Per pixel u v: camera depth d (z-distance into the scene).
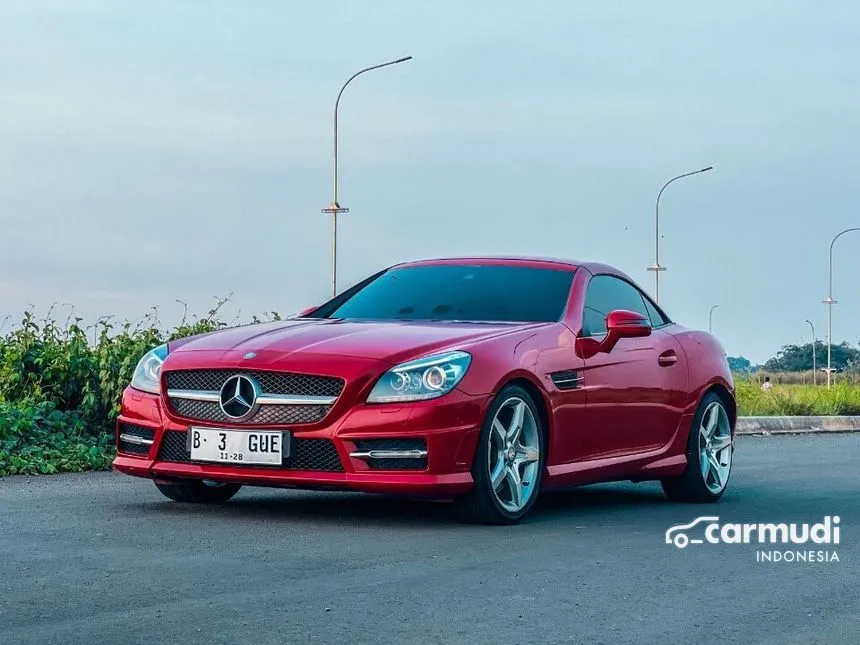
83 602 4.56
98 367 11.02
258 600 4.65
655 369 8.24
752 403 23.50
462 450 6.55
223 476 6.72
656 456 8.23
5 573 5.08
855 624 4.54
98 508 7.16
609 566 5.62
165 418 6.91
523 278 7.99
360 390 6.50
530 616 4.53
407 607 4.60
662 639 4.23
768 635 4.34
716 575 5.48
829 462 12.07
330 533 6.36
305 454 6.59
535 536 6.47
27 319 11.40
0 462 9.06
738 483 9.98
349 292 8.36
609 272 8.45
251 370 6.67
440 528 6.64
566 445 7.32
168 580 4.99
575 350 7.48
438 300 7.88
